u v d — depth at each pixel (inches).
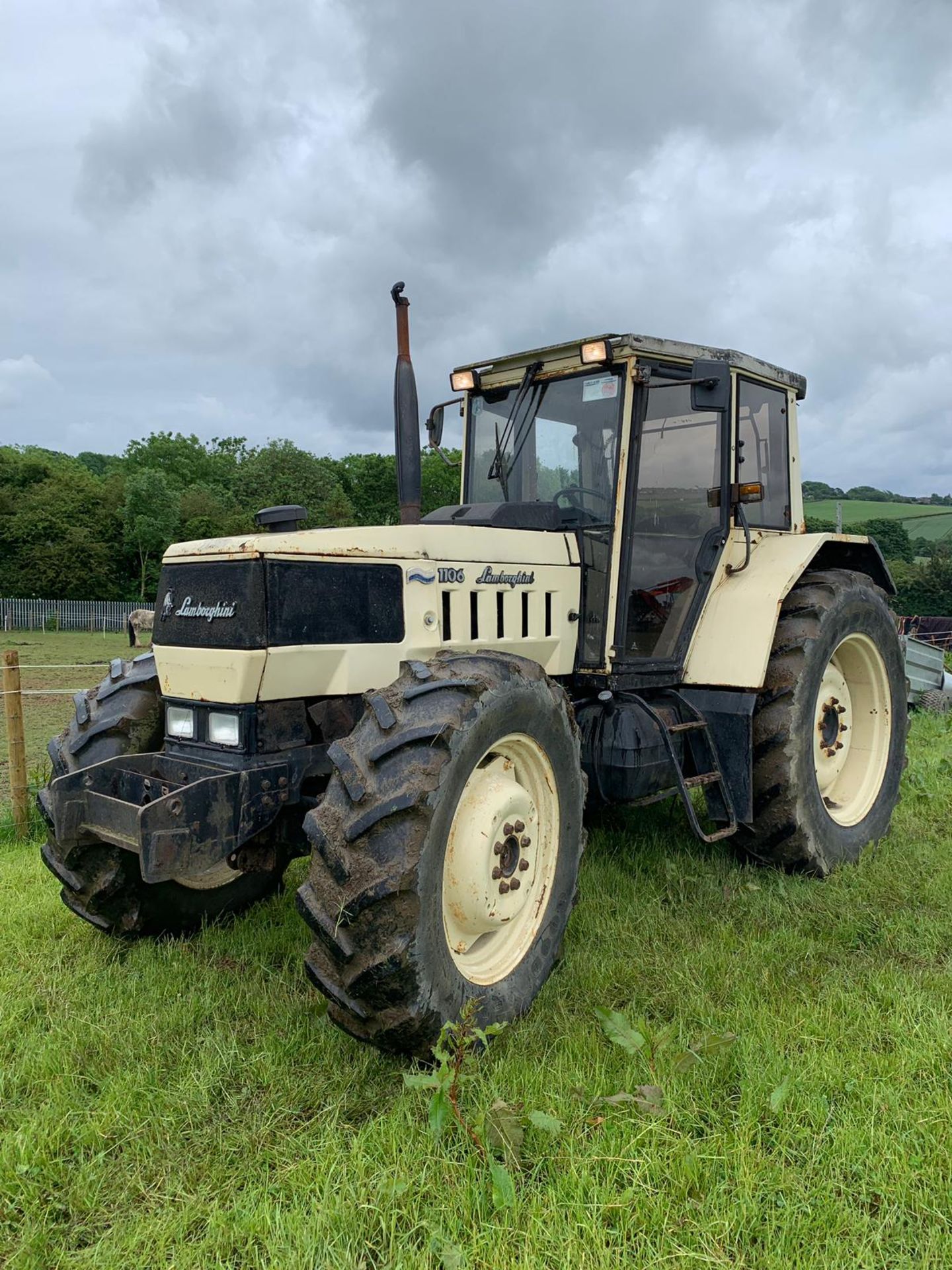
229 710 109.0
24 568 1705.2
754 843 154.5
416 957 91.3
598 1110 88.0
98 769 117.7
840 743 171.5
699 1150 82.9
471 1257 71.5
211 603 109.6
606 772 143.0
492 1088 91.7
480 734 100.6
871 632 172.6
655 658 150.5
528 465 158.1
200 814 100.8
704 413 158.4
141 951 130.6
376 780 94.9
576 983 118.2
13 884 162.9
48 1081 97.0
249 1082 96.7
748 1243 73.1
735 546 167.3
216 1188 81.9
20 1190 81.6
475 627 127.9
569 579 143.3
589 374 148.8
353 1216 75.7
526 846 111.8
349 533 115.3
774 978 117.2
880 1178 78.7
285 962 124.4
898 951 125.0
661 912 139.5
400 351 144.4
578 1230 74.0
